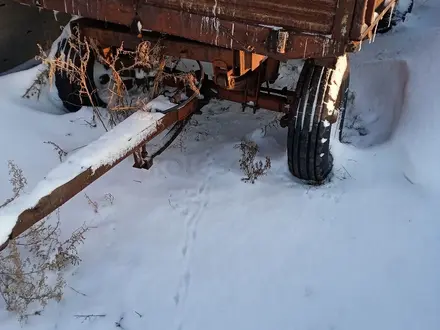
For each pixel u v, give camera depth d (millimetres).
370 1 3107
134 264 3467
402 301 3232
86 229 3580
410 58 4996
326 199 3953
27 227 2947
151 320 3139
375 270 3424
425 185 4008
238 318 3148
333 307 3205
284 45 3279
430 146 4129
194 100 4250
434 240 3611
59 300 3213
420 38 5426
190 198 3986
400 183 4051
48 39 6004
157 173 4230
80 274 3404
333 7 3076
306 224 3752
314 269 3436
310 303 3230
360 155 4285
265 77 4395
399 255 3516
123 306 3217
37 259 3418
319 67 3797
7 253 3434
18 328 3068
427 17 6492
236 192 4031
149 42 4066
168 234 3686
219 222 3775
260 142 4535
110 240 3639
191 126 4797
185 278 3385
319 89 3766
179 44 4070
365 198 3945
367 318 3141
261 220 3789
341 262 3477
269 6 3252
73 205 3891
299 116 3805
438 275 3385
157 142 4566
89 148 3420
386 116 4875
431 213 3809
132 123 3742
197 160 4367
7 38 5559
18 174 3652
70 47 4574
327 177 4148
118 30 4352
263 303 3232
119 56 4617
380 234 3664
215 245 3605
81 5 3896
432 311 3174
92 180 3348
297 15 3201
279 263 3477
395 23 6059
